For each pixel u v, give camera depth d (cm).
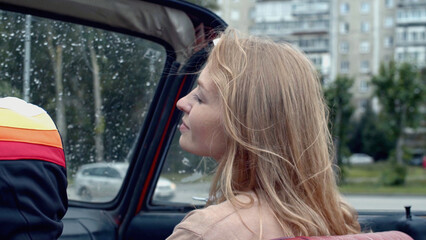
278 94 109
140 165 213
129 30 186
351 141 4059
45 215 88
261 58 112
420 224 172
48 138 93
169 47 191
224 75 111
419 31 4000
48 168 90
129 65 200
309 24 3978
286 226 103
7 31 178
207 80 115
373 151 4003
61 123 208
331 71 3931
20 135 89
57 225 91
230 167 107
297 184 108
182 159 212
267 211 104
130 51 195
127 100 208
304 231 103
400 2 3997
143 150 212
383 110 2509
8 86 193
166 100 204
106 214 216
